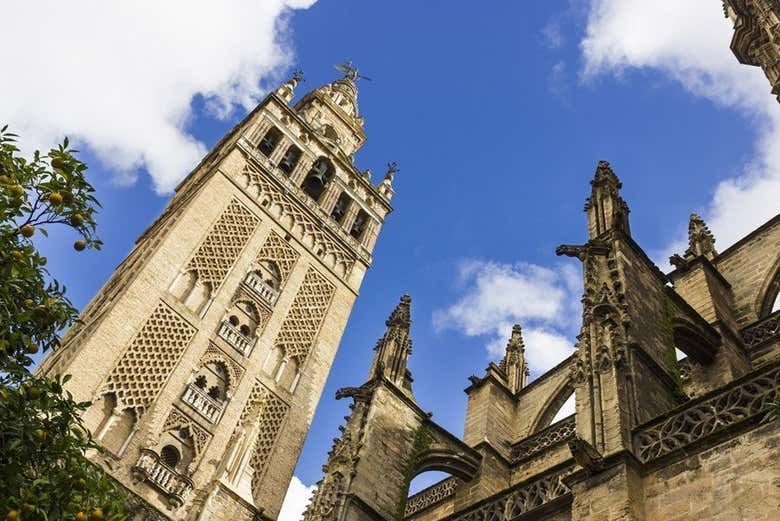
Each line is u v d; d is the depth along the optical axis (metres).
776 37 37.66
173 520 37.03
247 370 46.78
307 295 54.72
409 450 28.59
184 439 41.38
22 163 13.55
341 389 30.75
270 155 60.47
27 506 11.75
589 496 16.34
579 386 19.73
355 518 25.16
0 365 12.59
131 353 41.38
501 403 35.47
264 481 43.59
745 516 14.04
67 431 13.30
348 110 77.88
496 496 20.70
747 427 15.27
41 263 13.63
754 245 31.88
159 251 46.78
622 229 24.66
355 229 64.44
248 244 52.69
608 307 21.36
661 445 16.88
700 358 24.98
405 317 34.97
